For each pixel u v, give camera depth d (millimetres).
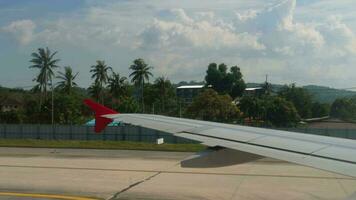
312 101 119500
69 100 85125
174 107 115000
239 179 19000
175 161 25750
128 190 16672
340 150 6305
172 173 20844
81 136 56594
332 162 5656
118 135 54875
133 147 36312
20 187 17234
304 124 87062
